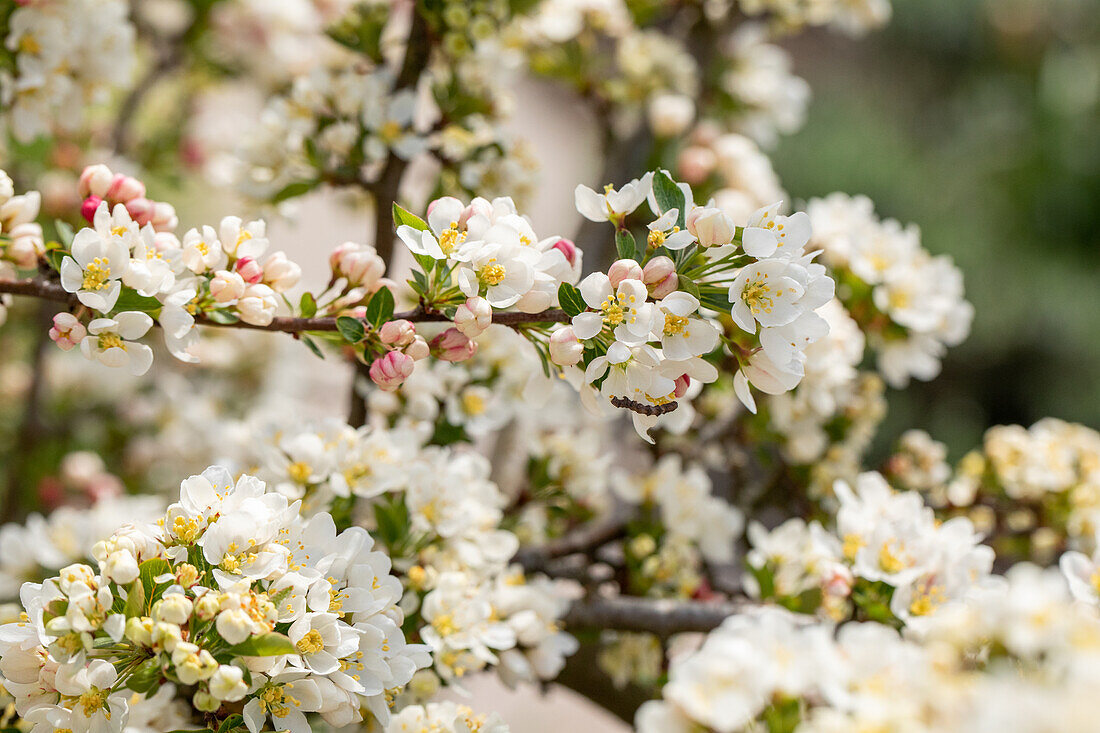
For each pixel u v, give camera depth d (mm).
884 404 1692
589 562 1574
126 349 1310
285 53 2158
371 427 1490
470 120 1594
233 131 2400
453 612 1390
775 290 1257
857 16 2230
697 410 1677
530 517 1582
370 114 1542
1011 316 4879
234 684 1227
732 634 1245
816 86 5453
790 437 1640
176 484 2201
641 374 1260
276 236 3043
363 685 1275
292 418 1424
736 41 2270
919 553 1385
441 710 1322
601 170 2100
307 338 1345
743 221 1730
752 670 1225
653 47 2066
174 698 1354
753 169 1927
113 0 1550
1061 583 1244
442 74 1615
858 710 1218
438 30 1561
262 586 1265
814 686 1254
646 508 1572
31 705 1273
